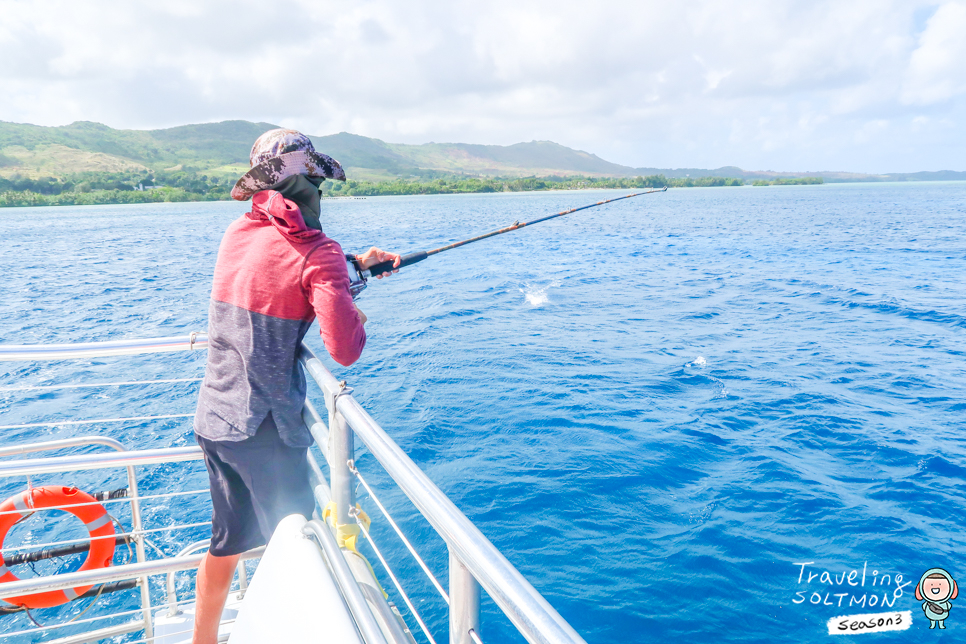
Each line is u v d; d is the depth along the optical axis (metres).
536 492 6.83
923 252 30.69
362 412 1.39
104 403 10.45
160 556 6.12
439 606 5.27
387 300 19.88
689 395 9.88
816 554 5.66
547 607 0.74
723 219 63.38
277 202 1.47
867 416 8.80
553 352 12.80
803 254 31.08
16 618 5.30
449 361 12.20
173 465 8.06
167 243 48.38
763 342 13.41
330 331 1.45
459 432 8.55
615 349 12.98
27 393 10.86
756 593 5.18
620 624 4.90
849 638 4.66
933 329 14.42
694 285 22.09
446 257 32.66
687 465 7.39
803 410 9.07
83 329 16.69
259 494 1.66
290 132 1.56
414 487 1.06
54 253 39.88
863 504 6.43
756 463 7.38
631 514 6.38
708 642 4.70
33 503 2.36
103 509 2.47
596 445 7.99
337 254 1.52
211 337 1.65
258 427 1.60
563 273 25.94
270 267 1.52
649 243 39.00
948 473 7.05
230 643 1.33
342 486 1.58
